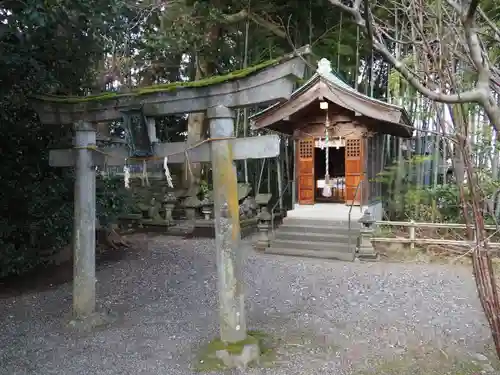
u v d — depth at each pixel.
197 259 8.94
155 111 4.55
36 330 5.04
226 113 4.18
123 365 4.09
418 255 8.65
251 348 4.09
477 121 9.07
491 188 7.09
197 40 11.93
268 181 14.42
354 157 10.27
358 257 8.60
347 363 4.09
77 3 5.30
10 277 7.43
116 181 8.77
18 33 5.32
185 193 14.09
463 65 3.28
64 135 7.19
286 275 7.53
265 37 12.62
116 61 9.38
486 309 3.10
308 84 9.41
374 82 13.70
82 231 5.13
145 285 7.01
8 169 6.70
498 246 5.27
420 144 11.83
